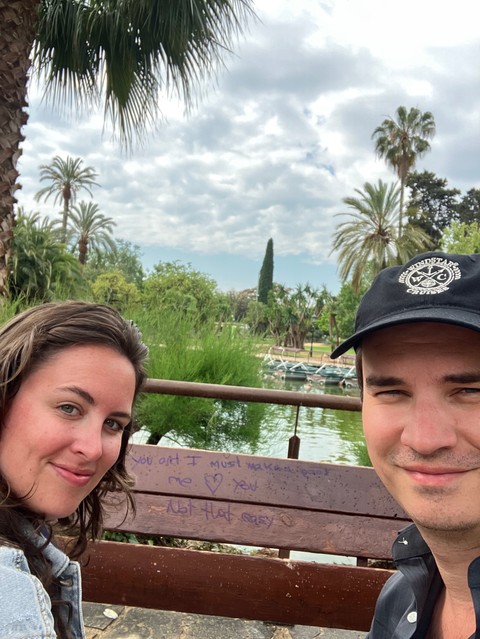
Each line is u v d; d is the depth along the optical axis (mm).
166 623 2172
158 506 2215
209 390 2436
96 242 44844
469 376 784
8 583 682
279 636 2121
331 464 2262
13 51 4594
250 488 2230
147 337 4004
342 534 2131
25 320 937
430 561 979
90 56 6086
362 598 1996
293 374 16984
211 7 5461
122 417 965
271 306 34781
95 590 2064
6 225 4699
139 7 5488
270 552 3713
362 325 890
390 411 844
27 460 882
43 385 893
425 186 54562
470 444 783
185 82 6066
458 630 883
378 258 37312
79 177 44469
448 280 825
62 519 1188
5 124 4605
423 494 797
